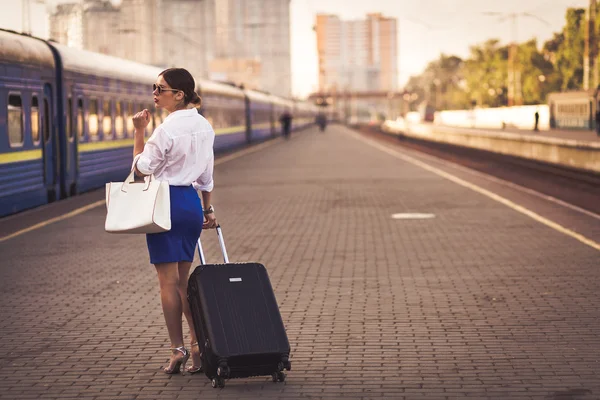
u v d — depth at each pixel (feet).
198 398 18.54
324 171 98.32
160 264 19.80
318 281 32.01
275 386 19.29
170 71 19.42
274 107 247.29
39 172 60.64
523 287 30.25
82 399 18.61
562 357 21.25
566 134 176.45
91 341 23.59
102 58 80.28
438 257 37.29
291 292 29.99
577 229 45.75
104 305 28.22
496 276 32.48
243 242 42.75
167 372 20.43
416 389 18.90
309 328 24.67
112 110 80.53
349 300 28.55
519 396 18.28
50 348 22.89
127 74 86.43
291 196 67.92
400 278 32.42
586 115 196.65
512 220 50.26
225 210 58.03
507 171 108.99
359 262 36.32
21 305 28.35
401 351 22.06
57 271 34.76
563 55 330.95
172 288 19.99
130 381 19.88
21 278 33.27
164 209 18.74
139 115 19.20
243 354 18.39
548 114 235.40
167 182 18.86
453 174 92.07
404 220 51.19
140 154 18.98
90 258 38.09
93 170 74.02
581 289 29.71
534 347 22.25
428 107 469.98
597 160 104.27
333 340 23.26
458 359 21.24
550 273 32.89
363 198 65.62
